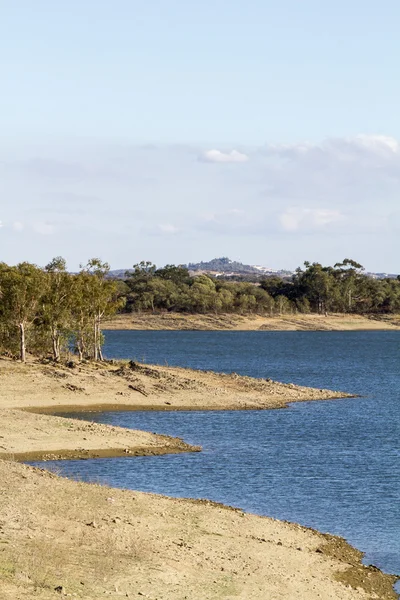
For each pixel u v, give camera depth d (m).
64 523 37.97
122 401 99.31
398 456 68.50
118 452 66.12
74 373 110.31
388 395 122.44
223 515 44.53
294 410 99.94
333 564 38.38
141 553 34.75
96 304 130.50
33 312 123.94
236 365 186.38
